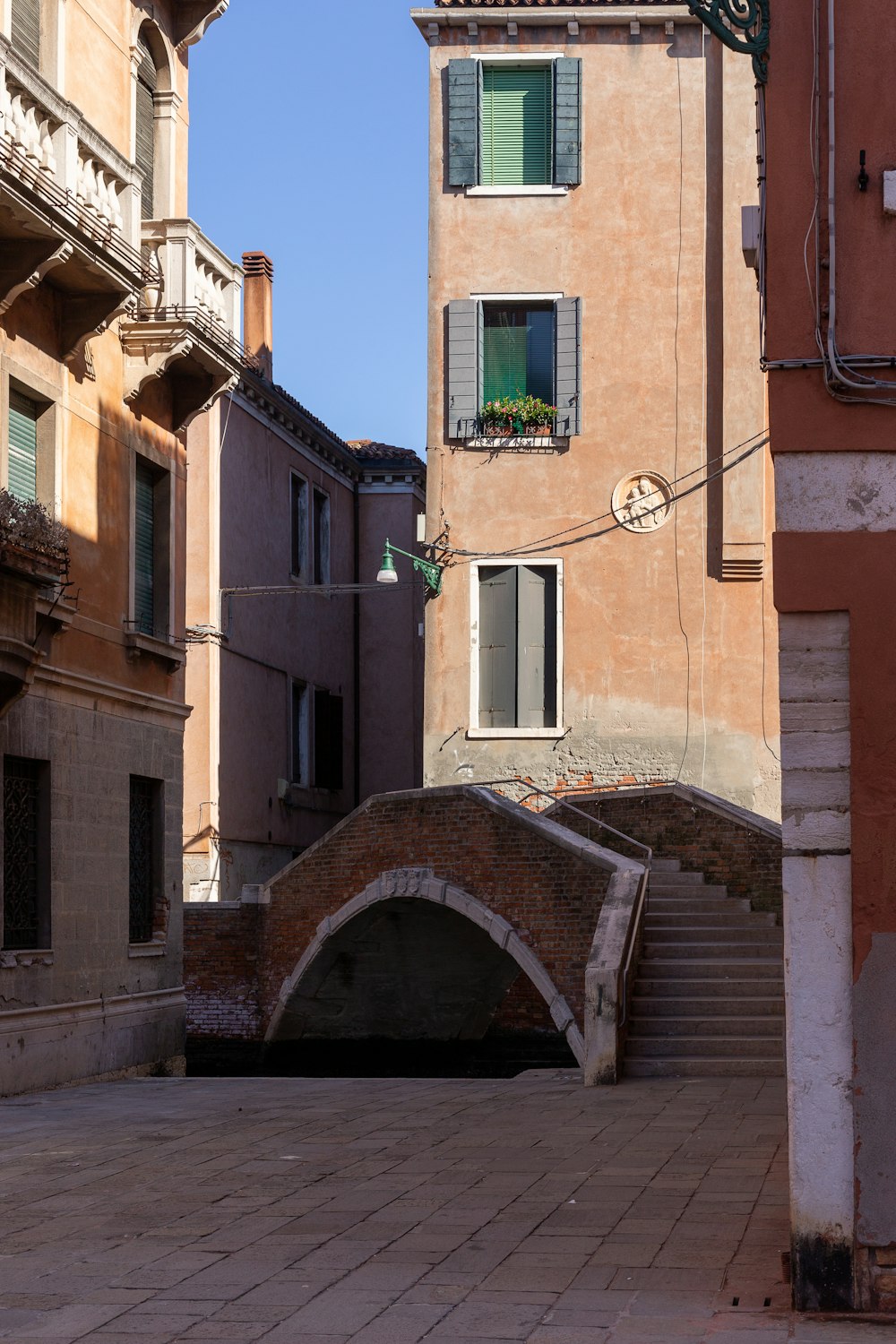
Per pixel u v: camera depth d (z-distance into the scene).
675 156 22.11
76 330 15.70
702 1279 6.62
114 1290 6.62
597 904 16.83
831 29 6.65
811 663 6.45
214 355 17.92
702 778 21.52
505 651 22.00
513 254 22.20
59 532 14.31
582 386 22.02
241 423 27.30
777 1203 8.16
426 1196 8.57
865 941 6.29
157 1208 8.41
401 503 33.59
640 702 21.67
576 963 17.03
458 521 22.08
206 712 25.69
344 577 32.78
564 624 21.81
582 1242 7.36
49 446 15.53
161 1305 6.38
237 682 26.94
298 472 30.27
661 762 21.58
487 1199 8.45
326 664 31.61
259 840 27.73
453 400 22.09
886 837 6.32
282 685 29.17
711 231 22.02
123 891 16.73
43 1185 9.23
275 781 28.67
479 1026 23.80
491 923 18.11
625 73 22.23
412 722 33.06
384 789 32.94
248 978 22.88
